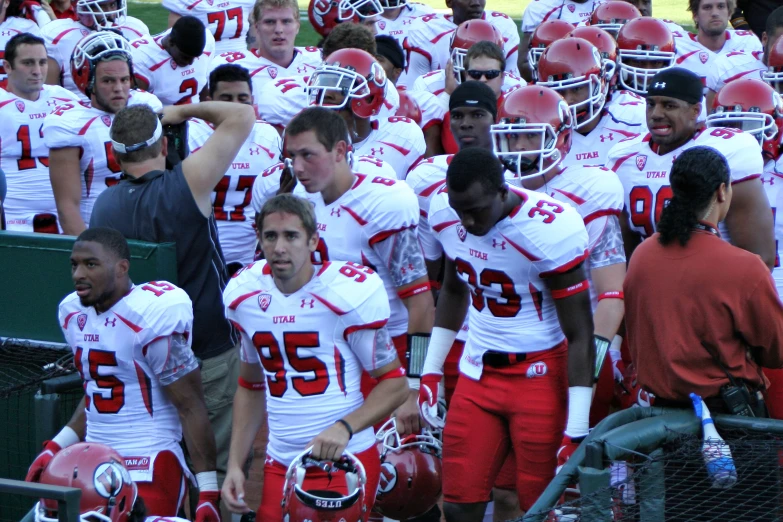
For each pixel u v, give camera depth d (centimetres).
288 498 979
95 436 1096
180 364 1079
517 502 1249
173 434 1106
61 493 782
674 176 1015
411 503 1166
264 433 1662
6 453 1244
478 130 1363
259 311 1034
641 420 984
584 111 1384
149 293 1071
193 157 1203
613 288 1175
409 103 1791
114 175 1561
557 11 2616
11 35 2367
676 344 1005
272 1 2006
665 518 916
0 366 1243
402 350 1251
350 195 1175
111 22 2270
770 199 1422
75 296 1096
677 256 1010
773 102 1375
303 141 1116
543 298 1095
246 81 1694
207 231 1211
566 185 1190
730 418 992
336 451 985
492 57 1784
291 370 1038
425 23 2519
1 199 1463
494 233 1069
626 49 1620
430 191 1345
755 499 945
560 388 1116
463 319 1189
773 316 986
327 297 1016
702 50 2358
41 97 1805
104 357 1069
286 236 994
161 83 2058
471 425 1137
